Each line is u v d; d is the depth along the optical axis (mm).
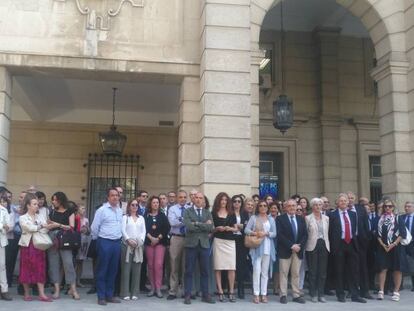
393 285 10594
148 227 9820
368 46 17734
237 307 8703
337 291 9766
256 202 10062
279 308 8695
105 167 17547
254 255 9484
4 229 9031
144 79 12117
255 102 11602
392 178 12656
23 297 9438
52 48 11430
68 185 17219
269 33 17500
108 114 17734
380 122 13297
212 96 10969
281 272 9492
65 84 14656
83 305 8633
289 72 17422
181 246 9766
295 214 9773
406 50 12883
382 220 10266
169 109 17625
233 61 11156
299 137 17219
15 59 11258
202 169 10961
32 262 9008
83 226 11266
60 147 17359
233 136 10898
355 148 17188
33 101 15578
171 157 17922
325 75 17266
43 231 9078
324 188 16734
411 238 10523
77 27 11594
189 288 9070
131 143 17797
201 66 11586
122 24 11781
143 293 10352
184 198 10031
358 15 13594
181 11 12070
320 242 9719
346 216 9930
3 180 11305
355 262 9797
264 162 17375
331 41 17453
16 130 17203
